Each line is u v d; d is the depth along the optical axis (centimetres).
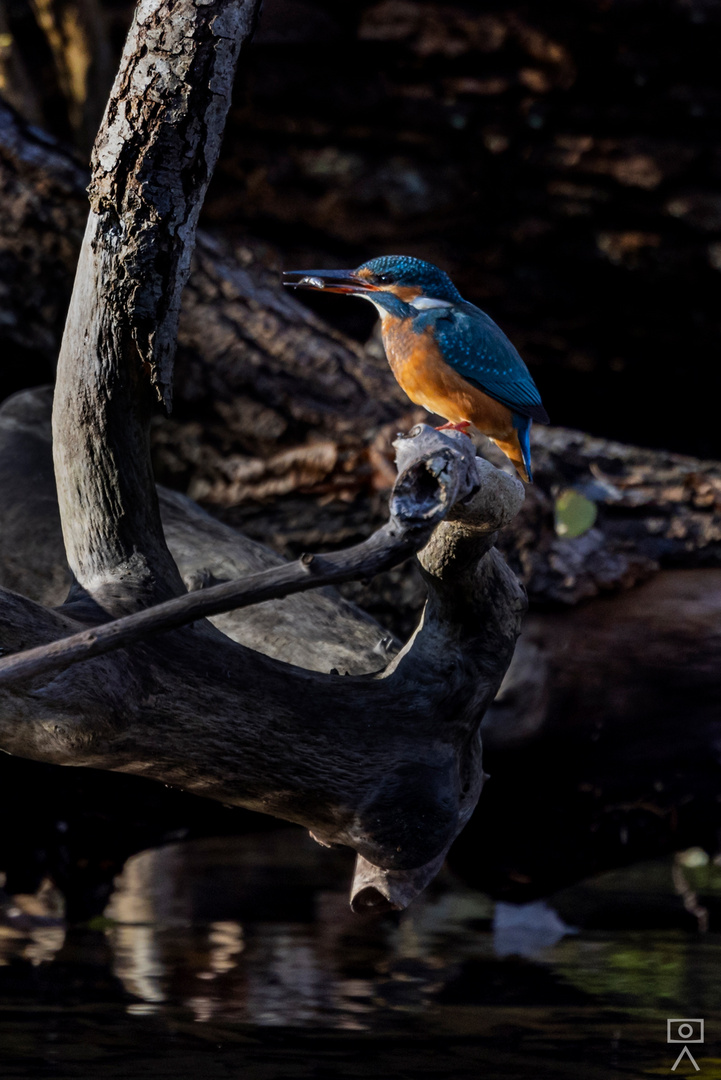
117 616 489
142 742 480
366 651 668
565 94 1266
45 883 988
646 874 1211
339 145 1311
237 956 860
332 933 955
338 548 915
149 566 517
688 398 1367
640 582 934
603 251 1289
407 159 1305
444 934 952
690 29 1219
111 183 495
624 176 1262
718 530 950
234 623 684
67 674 450
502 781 898
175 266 500
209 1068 578
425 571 515
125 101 492
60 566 784
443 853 540
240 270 1052
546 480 945
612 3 1223
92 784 878
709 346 1315
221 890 1142
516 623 551
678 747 893
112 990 746
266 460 947
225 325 975
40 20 1447
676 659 892
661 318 1310
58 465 529
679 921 1001
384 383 987
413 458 374
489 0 1256
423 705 526
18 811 895
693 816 916
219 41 482
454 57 1270
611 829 920
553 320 1332
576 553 913
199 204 503
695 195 1252
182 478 961
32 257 977
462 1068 583
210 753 493
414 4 1256
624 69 1241
